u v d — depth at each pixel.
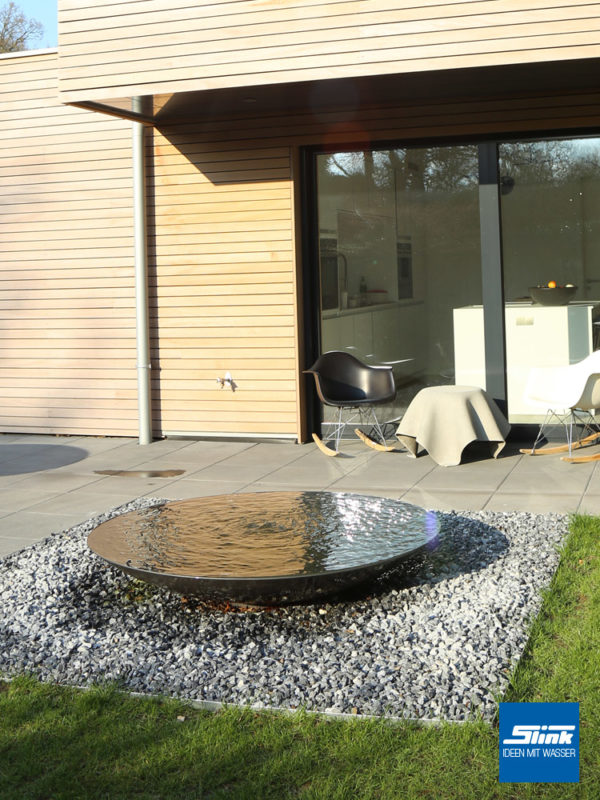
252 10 6.82
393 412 8.55
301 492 5.61
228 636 3.99
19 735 3.19
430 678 3.45
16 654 3.85
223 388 8.72
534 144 7.93
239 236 8.52
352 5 6.62
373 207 8.43
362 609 4.25
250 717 3.26
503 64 6.37
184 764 2.97
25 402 9.54
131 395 9.11
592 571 4.62
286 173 8.34
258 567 4.11
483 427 7.49
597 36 6.20
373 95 7.63
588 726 3.10
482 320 8.21
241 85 6.88
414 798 2.74
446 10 6.45
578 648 3.63
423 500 6.31
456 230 8.20
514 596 4.27
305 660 3.70
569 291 7.96
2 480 7.49
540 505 6.04
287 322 8.45
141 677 3.60
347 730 3.11
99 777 2.91
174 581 4.04
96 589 4.64
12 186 9.31
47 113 9.10
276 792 2.80
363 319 8.57
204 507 5.27
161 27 7.03
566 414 8.13
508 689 3.36
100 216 9.02
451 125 7.96
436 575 4.66
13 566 5.11
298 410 8.51
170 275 8.77
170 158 8.66
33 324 9.41
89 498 6.77
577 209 7.87
